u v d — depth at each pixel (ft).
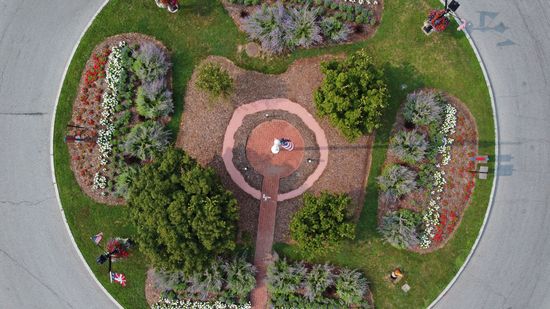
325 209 111.86
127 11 129.70
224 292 124.47
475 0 132.26
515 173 130.52
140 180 109.81
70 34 129.70
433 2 130.41
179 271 114.93
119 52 127.44
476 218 129.18
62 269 127.24
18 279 127.24
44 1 130.62
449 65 130.52
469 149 129.59
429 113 124.06
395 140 125.59
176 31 129.18
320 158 127.24
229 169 126.11
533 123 130.62
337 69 116.88
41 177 127.65
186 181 107.24
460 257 128.36
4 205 127.34
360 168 127.24
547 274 129.49
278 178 126.41
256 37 126.21
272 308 124.77
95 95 127.65
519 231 129.80
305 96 128.16
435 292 127.34
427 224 126.93
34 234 127.34
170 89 127.24
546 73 131.03
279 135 127.34
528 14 131.13
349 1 130.11
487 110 130.52
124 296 126.00
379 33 130.41
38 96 128.67
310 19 124.16
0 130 128.36
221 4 129.70
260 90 127.85
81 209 126.52
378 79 117.70
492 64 131.13
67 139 122.83
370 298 126.62
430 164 127.34
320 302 123.54
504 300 128.98
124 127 126.72
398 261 127.03
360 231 126.52
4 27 130.00
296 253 125.49
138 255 125.70
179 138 126.52
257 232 125.80
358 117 113.80
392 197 126.00
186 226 105.50
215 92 121.70
